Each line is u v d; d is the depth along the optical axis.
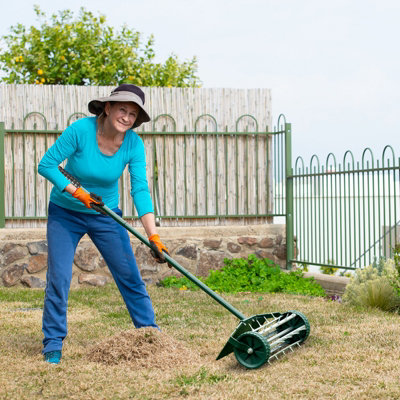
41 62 12.35
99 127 4.53
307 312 6.29
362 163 8.02
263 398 3.46
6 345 4.84
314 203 9.06
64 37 12.50
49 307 4.44
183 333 5.32
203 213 9.84
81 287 8.91
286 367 4.12
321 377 3.87
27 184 9.30
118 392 3.57
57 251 4.52
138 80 12.42
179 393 3.56
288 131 9.63
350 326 5.46
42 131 9.29
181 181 9.76
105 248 4.70
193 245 9.48
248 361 4.17
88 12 12.86
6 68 12.54
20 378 3.88
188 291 8.13
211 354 4.59
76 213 4.59
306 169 9.20
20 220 9.29
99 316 6.29
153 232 4.55
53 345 4.37
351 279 7.13
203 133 9.78
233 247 9.63
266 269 9.05
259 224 10.00
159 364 4.12
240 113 9.98
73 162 4.57
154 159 9.63
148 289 8.41
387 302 6.60
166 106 9.71
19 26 12.69
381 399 3.45
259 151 10.03
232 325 5.67
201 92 9.84
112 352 4.26
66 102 9.45
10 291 8.40
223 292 8.18
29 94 9.33
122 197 9.50
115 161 4.61
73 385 3.71
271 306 6.78
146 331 4.41
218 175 9.89
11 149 9.25
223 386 3.68
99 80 12.49
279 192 9.91
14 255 8.95
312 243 9.13
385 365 4.11
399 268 6.68
